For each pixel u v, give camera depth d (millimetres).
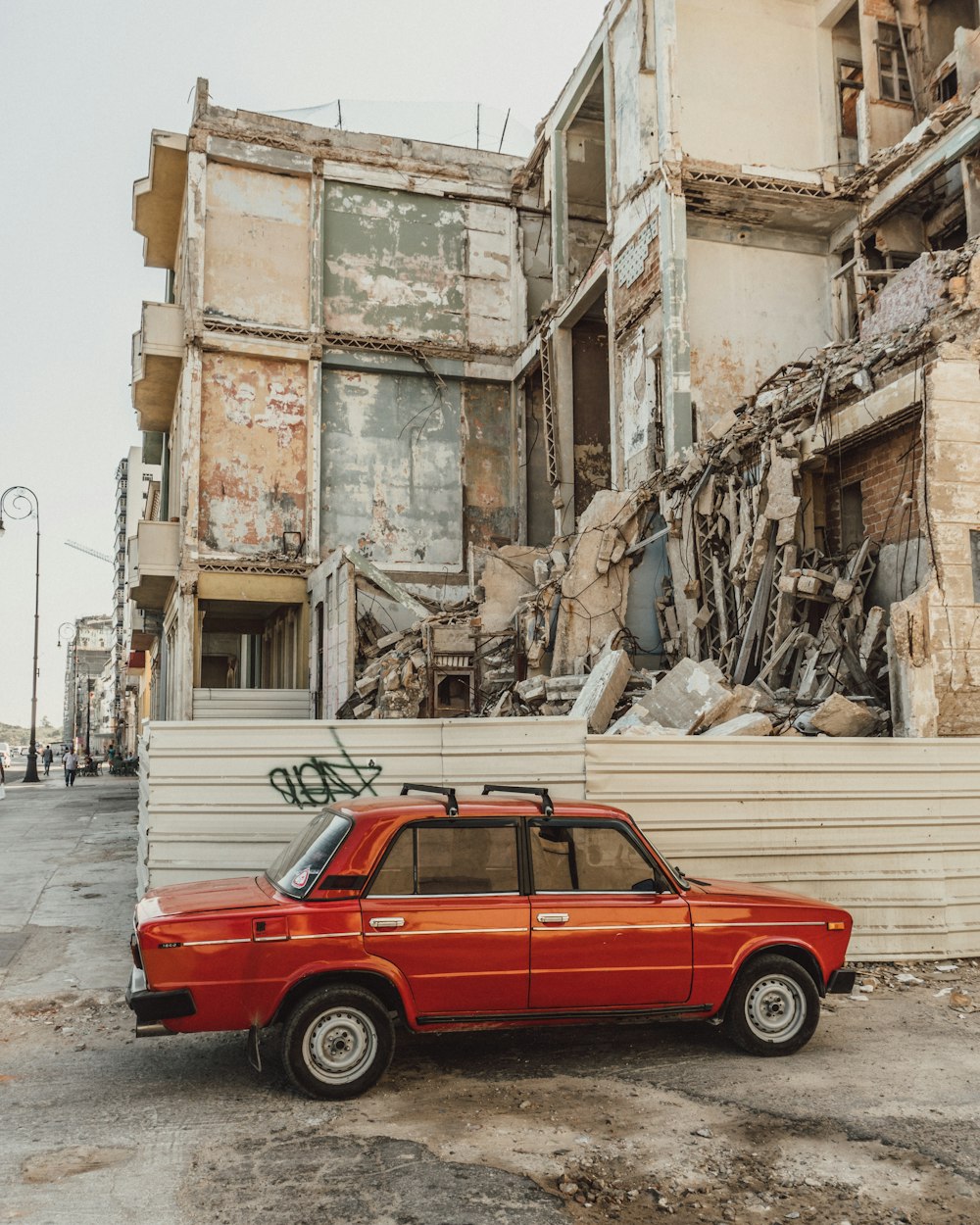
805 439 13352
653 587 17141
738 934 5758
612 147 21781
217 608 27266
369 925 5152
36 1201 3947
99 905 10500
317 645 23766
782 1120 4832
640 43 20312
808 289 20109
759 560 13336
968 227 16672
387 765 7809
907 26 19562
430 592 26938
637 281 20203
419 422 27594
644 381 19828
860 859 8180
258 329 25781
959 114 16719
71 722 140375
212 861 7562
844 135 20734
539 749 7879
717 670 11484
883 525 12484
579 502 26000
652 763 7941
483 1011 5309
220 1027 4949
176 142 25672
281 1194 4020
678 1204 3973
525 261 28844
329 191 27203
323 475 26484
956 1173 4270
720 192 18875
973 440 10680
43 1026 6422
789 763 8141
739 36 20266
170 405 29391
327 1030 5066
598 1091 5234
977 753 8562
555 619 16625
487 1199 3984
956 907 8328
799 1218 3879
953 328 11203
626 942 5512
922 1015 6727
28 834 17406
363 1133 4637
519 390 28203
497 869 5508
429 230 28078
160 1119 4809
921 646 10195
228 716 23969
